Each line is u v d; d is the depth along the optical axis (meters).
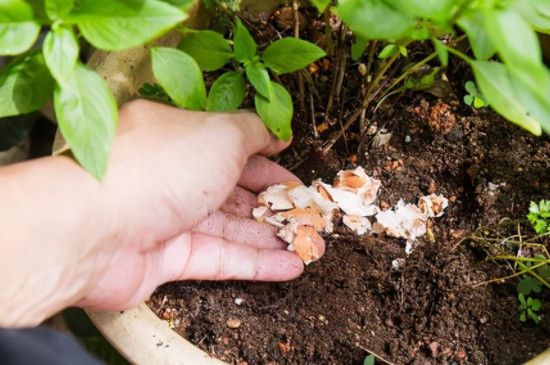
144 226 0.40
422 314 0.44
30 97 0.36
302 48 0.38
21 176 0.37
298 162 0.48
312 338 0.43
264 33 0.49
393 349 0.43
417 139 0.48
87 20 0.32
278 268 0.44
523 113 0.31
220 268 0.44
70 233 0.37
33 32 0.32
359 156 0.48
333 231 0.46
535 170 0.46
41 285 0.37
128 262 0.40
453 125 0.47
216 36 0.39
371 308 0.44
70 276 0.38
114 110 0.33
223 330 0.43
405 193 0.47
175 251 0.43
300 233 0.45
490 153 0.46
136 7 0.31
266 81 0.39
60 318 0.48
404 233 0.46
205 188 0.41
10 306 0.36
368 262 0.46
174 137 0.40
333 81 0.47
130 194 0.38
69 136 0.33
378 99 0.48
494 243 0.45
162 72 0.37
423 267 0.45
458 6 0.30
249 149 0.43
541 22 0.32
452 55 0.47
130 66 0.43
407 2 0.30
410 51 0.48
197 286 0.45
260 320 0.44
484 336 0.43
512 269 0.44
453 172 0.47
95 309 0.41
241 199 0.47
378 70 0.45
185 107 0.39
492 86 0.31
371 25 0.31
